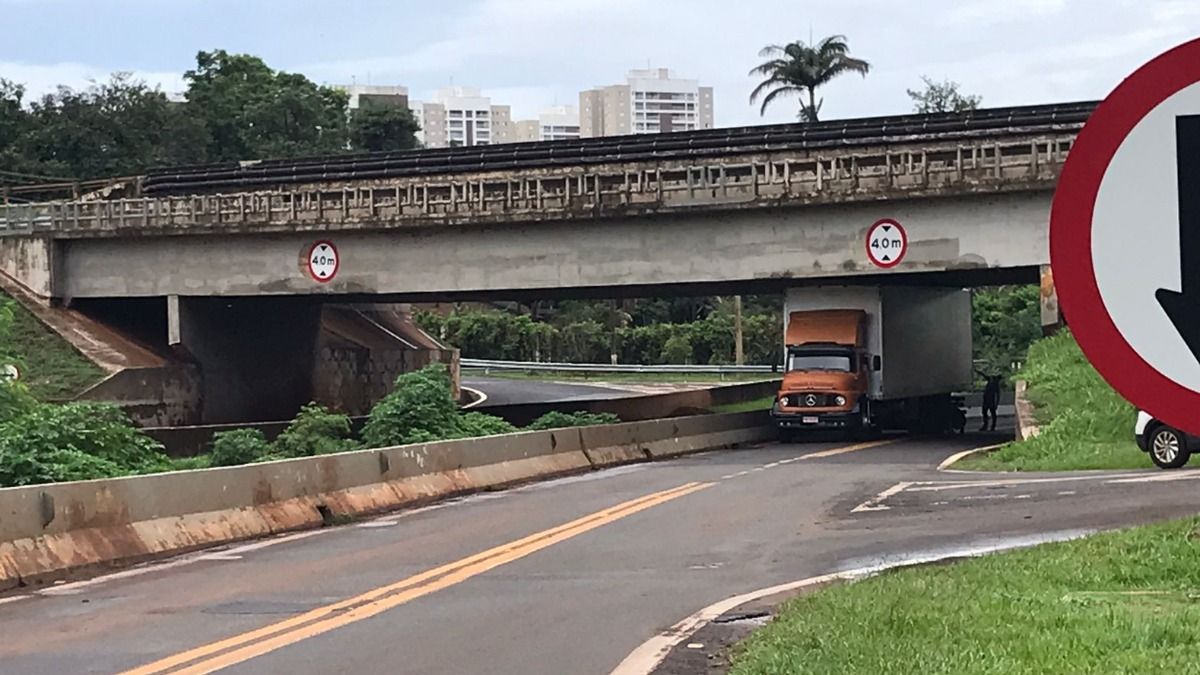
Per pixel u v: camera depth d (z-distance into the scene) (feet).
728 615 35.83
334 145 309.22
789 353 132.26
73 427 78.84
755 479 80.28
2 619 37.96
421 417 109.09
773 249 126.00
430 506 70.28
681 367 269.44
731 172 143.33
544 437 90.02
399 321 220.02
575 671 29.40
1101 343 11.59
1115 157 11.59
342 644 33.01
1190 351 11.41
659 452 109.70
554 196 131.03
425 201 135.85
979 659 24.56
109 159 265.13
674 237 129.39
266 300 159.53
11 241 157.79
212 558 50.72
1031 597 31.94
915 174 119.24
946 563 42.14
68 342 149.48
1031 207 117.50
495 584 42.78
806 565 44.98
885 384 132.26
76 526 47.47
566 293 145.18
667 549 50.34
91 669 30.50
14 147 259.39
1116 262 11.59
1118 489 61.98
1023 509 56.85
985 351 257.14
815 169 131.34
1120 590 33.19
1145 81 11.53
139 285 152.76
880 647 26.61
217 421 157.38
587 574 44.57
